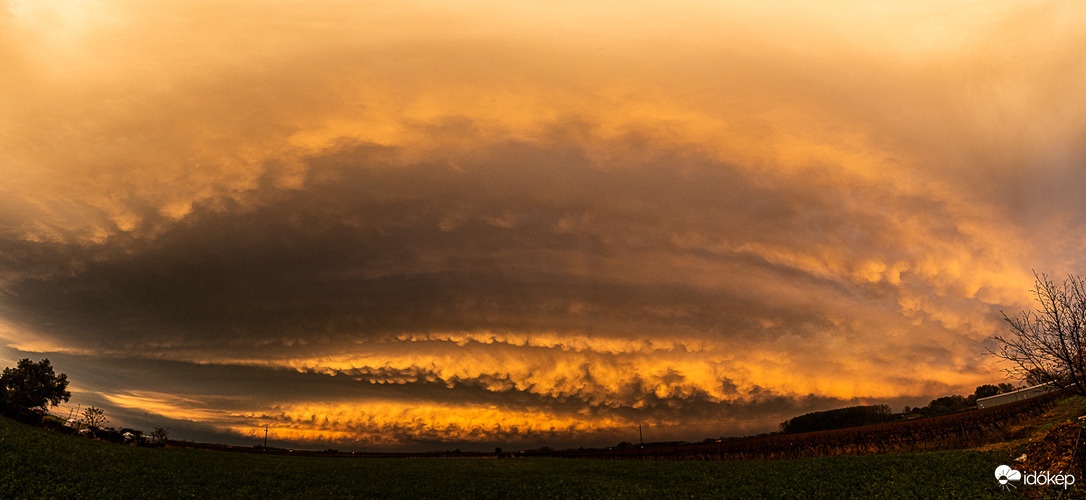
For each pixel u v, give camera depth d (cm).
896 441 5284
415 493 3769
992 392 8019
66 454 3600
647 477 4184
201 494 3288
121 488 3111
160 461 4150
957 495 2567
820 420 9662
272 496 3425
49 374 6581
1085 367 1933
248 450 8094
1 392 6041
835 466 3697
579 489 3731
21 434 3819
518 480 4234
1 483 2792
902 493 2762
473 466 5266
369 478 4331
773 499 3072
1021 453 2888
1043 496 2311
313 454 8662
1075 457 2389
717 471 4194
